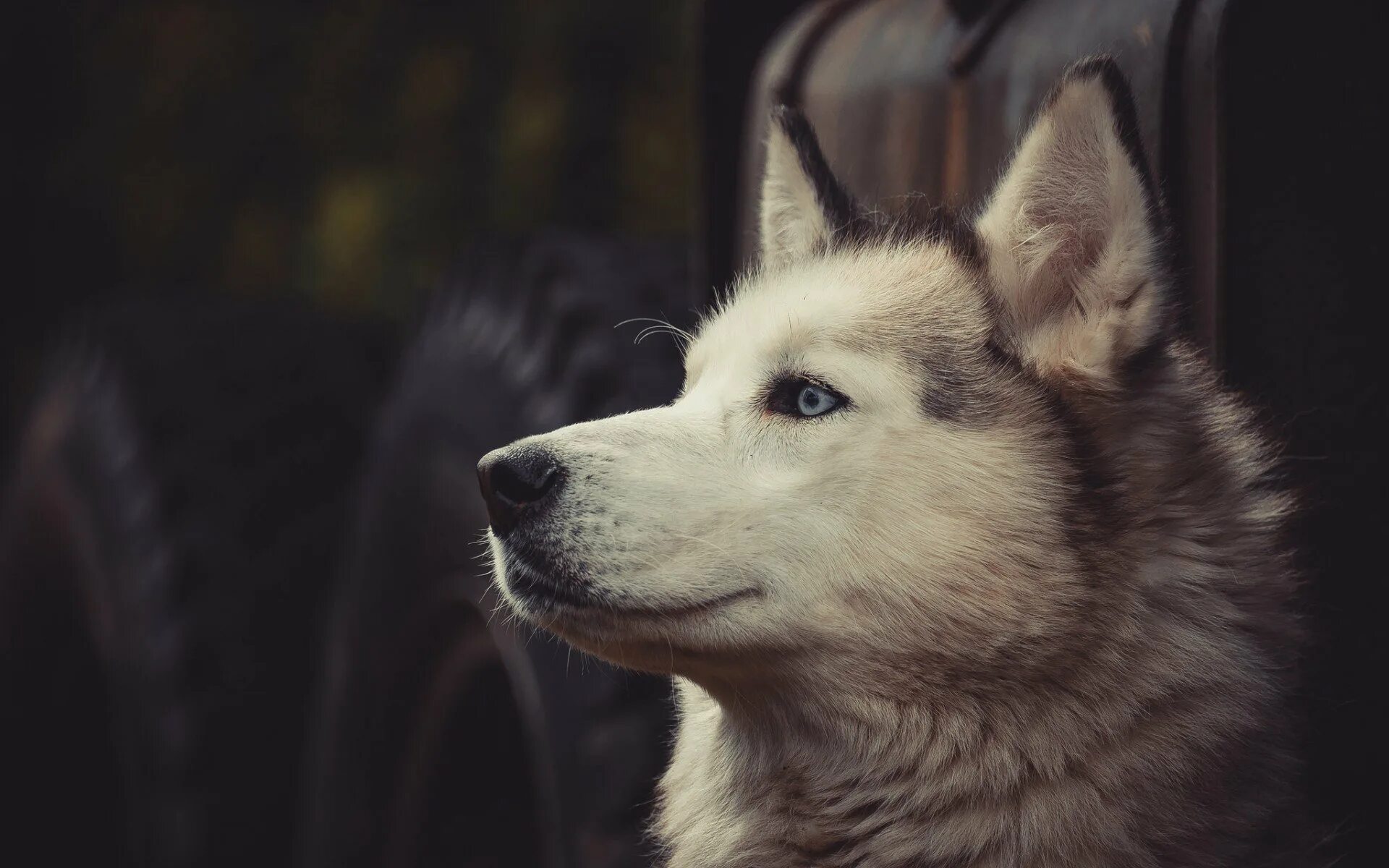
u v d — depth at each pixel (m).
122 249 8.38
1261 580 2.46
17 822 5.11
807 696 2.51
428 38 7.41
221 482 4.50
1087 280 2.47
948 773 2.45
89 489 4.75
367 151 7.46
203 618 4.29
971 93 2.71
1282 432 2.39
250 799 4.18
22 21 8.34
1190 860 2.37
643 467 2.49
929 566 2.40
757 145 3.24
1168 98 2.35
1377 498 2.40
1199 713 2.40
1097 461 2.44
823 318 2.57
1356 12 2.32
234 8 7.88
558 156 6.78
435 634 3.55
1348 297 2.36
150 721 4.24
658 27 6.84
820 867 2.61
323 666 4.12
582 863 2.92
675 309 3.42
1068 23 2.56
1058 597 2.39
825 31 3.28
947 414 2.46
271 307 5.18
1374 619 2.43
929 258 2.68
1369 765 2.46
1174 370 2.43
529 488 2.49
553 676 3.11
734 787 2.73
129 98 8.09
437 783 3.56
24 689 5.22
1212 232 2.31
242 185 7.89
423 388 3.79
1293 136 2.31
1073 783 2.41
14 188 8.45
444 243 7.07
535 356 3.40
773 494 2.46
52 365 5.57
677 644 2.46
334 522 4.52
